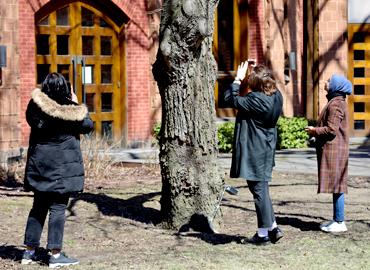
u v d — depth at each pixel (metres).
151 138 22.86
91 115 22.02
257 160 9.20
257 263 8.55
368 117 26.03
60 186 8.23
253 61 9.61
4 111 19.69
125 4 22.19
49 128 8.18
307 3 25.50
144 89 22.77
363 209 12.56
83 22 21.83
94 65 22.05
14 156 19.58
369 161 19.67
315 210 12.43
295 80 26.09
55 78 8.36
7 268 8.38
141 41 22.61
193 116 10.52
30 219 8.55
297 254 9.04
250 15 24.42
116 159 18.09
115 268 8.29
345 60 25.58
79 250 9.44
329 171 10.36
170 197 10.74
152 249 9.45
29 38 20.28
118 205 12.70
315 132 10.29
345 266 8.45
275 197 13.80
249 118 9.20
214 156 10.76
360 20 25.92
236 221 11.50
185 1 9.96
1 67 19.61
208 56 10.58
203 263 8.54
